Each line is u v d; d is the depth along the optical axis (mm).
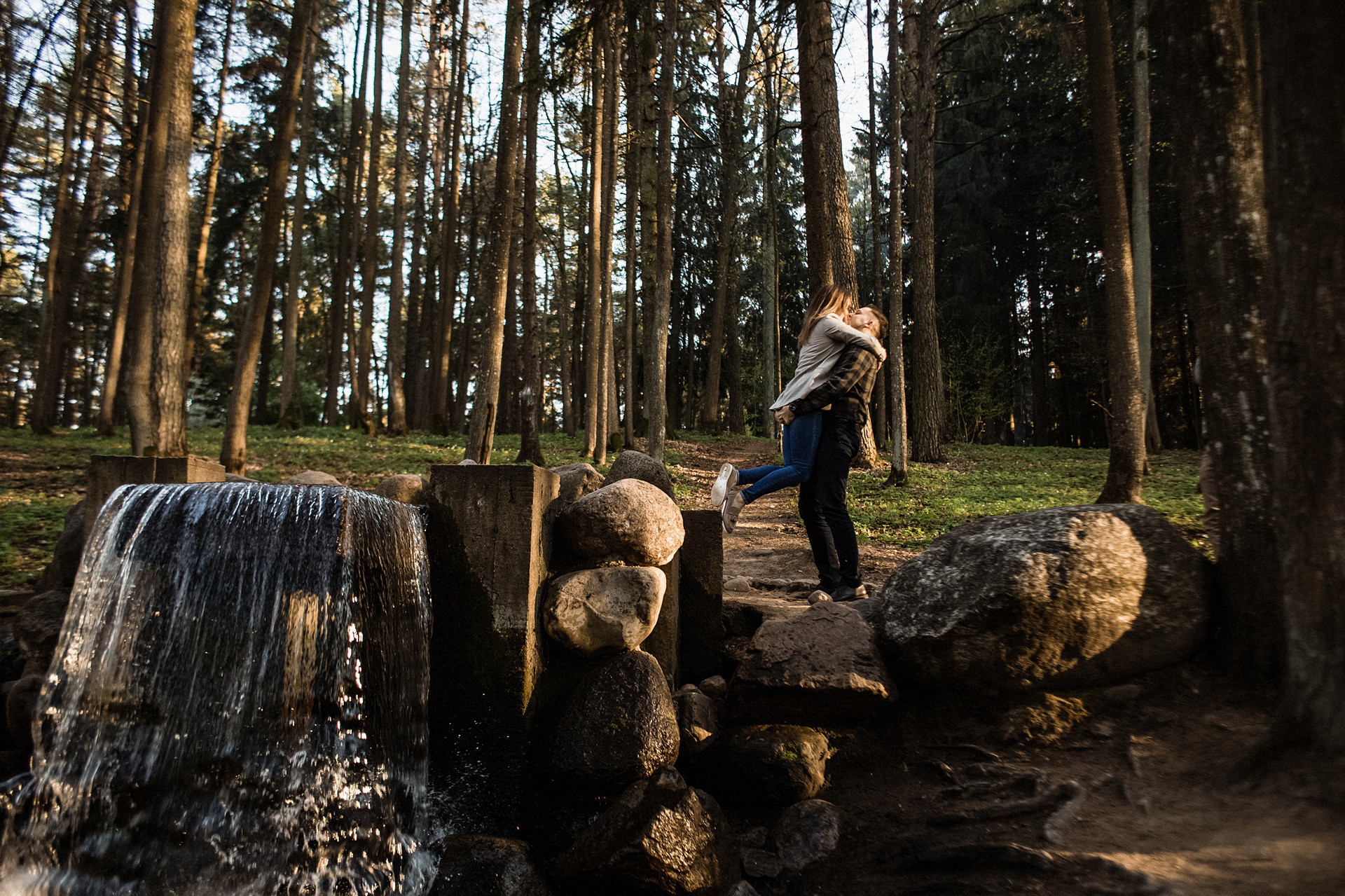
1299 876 2014
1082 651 3416
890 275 14312
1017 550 3529
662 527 4117
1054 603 3377
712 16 16516
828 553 4766
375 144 24266
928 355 20000
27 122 18641
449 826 3592
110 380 18797
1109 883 2240
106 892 3289
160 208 9680
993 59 27266
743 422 36219
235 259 32312
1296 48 2533
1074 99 24750
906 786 3344
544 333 40469
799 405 4727
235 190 27094
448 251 24844
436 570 3807
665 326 13695
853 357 4668
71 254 22344
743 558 7945
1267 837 2244
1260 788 2512
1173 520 9031
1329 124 2461
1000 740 3365
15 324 29359
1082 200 27000
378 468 15141
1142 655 3406
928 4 18891
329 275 35844
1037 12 21016
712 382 30672
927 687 3742
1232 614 3355
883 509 11703
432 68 29109
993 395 31281
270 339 31625
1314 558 2527
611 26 15406
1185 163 3623
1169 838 2410
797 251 39531
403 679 3621
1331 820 2207
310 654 3418
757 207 34781
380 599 3604
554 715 3861
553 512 4234
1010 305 33812
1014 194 31969
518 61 12609
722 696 4184
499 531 3779
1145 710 3277
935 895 2609
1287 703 2615
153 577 3584
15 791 3590
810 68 11227
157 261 9680
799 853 3113
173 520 3631
